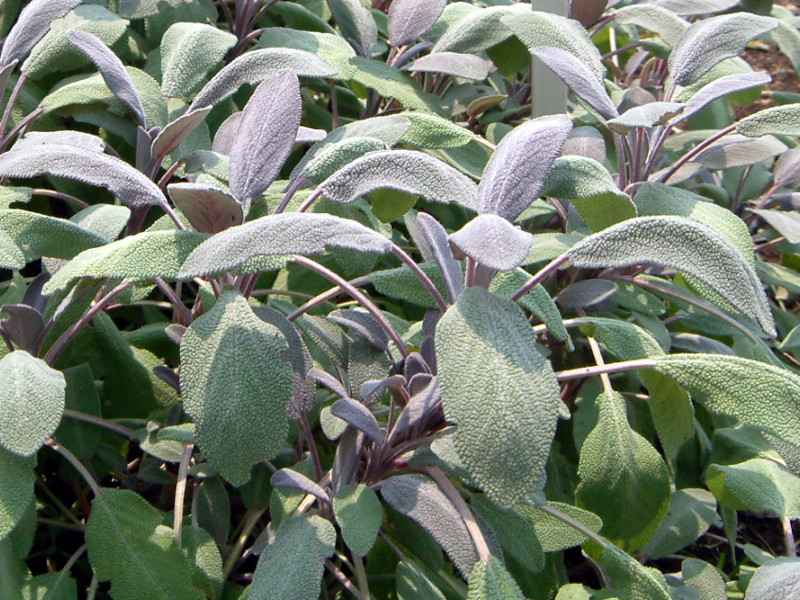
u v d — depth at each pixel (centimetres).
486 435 29
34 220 36
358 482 37
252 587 31
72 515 41
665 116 43
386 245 31
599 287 42
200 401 31
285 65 42
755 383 33
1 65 43
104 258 32
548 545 37
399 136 41
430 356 36
